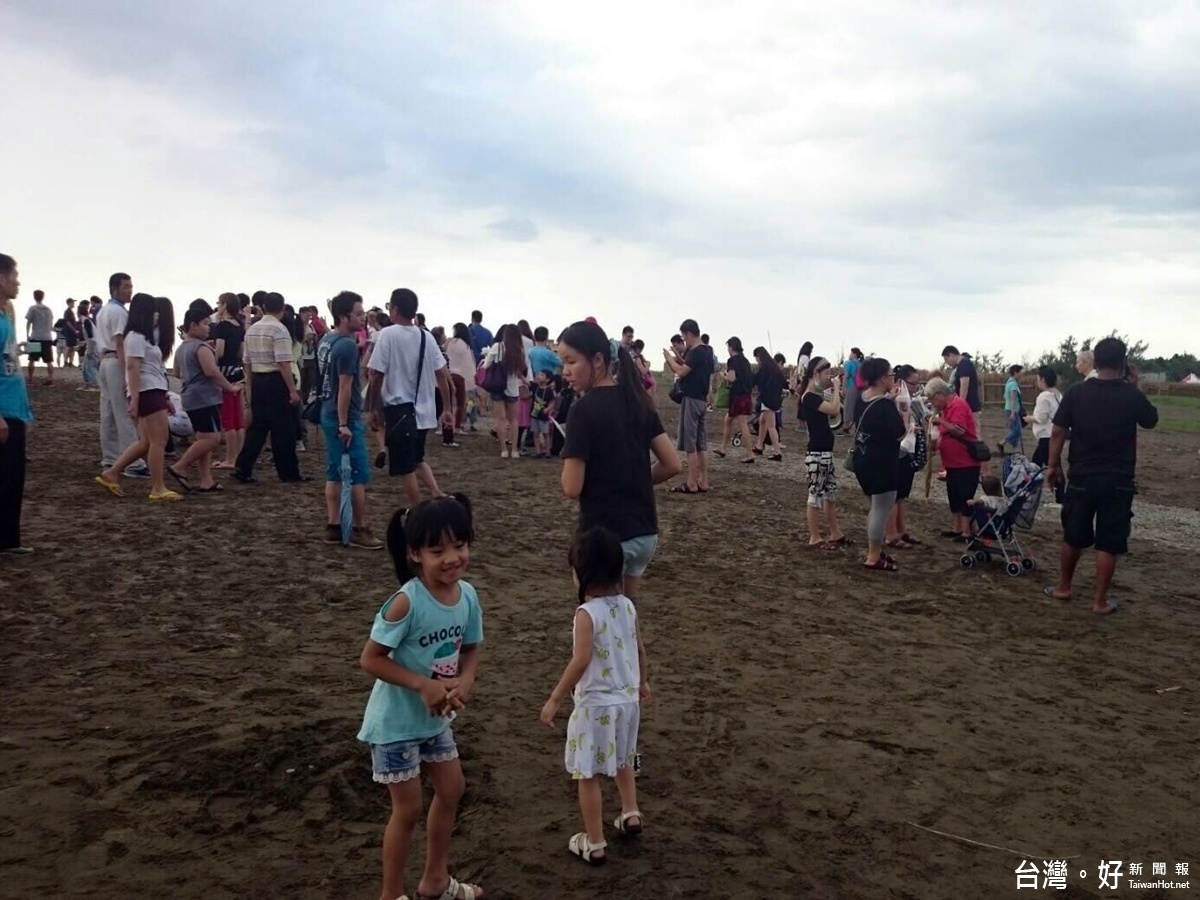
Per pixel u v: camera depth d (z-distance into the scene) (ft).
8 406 24.35
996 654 22.94
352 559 27.43
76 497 32.96
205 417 35.24
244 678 18.20
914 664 21.80
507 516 36.09
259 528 30.27
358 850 12.58
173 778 13.93
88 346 72.69
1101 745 17.63
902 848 13.50
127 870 11.71
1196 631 25.72
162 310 33.14
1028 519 31.63
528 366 52.70
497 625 22.76
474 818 13.57
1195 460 72.28
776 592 27.76
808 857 13.06
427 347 29.07
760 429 61.52
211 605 22.50
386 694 11.04
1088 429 26.58
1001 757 16.83
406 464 28.99
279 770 14.51
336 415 28.02
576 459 14.70
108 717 15.97
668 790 14.82
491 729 16.69
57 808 12.96
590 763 12.58
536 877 12.16
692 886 12.12
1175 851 13.85
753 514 40.19
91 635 19.90
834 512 34.12
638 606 25.50
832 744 16.94
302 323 50.21
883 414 29.94
